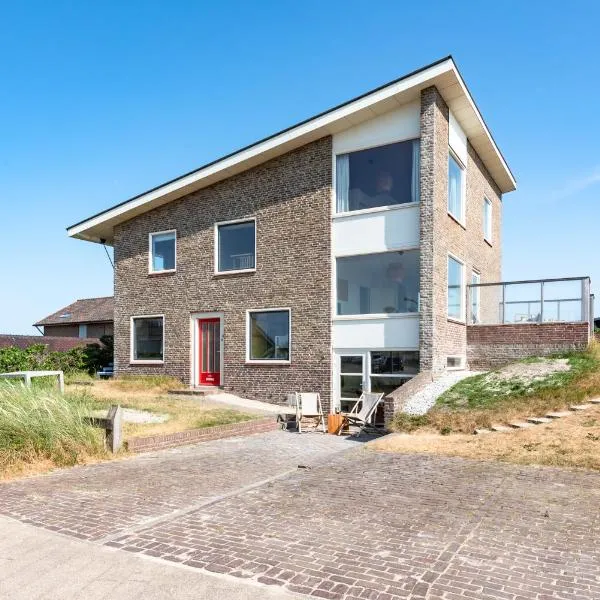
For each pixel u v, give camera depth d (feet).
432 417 40.57
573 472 26.53
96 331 116.57
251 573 15.34
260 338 61.62
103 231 75.61
